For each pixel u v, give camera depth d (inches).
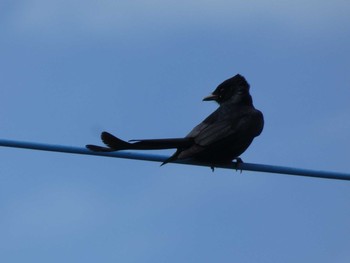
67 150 446.0
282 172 462.0
